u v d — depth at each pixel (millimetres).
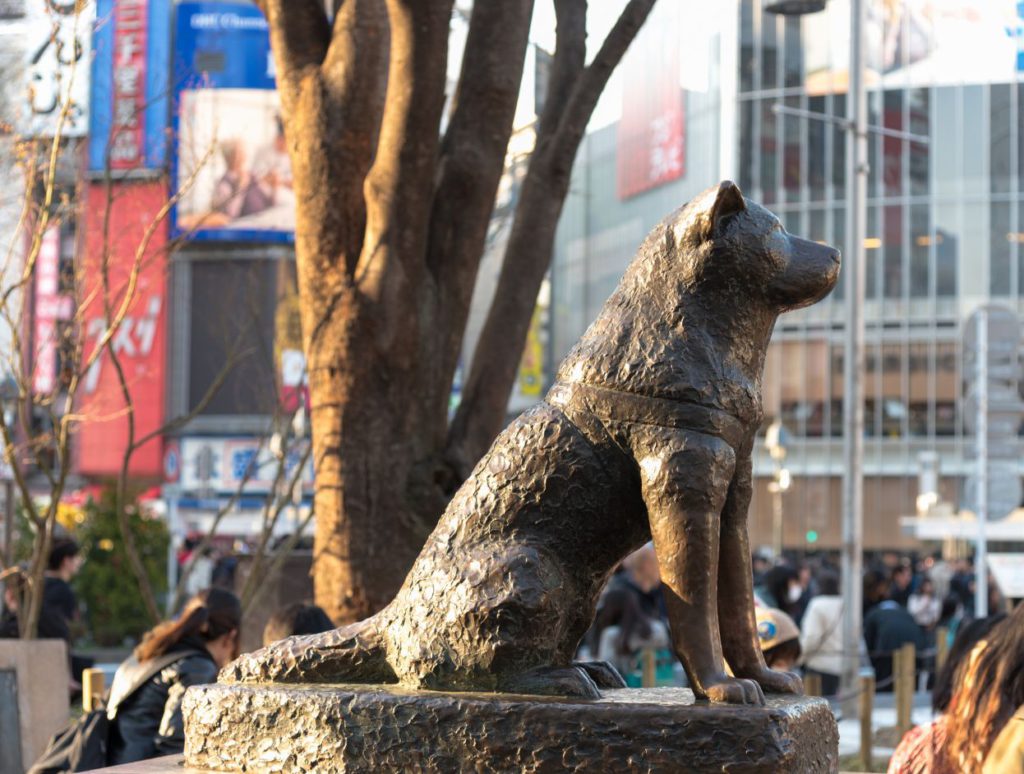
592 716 2344
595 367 2562
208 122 20875
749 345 2584
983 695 2982
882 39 33156
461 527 2611
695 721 2305
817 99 33031
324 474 5348
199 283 24500
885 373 33656
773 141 33094
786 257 2578
